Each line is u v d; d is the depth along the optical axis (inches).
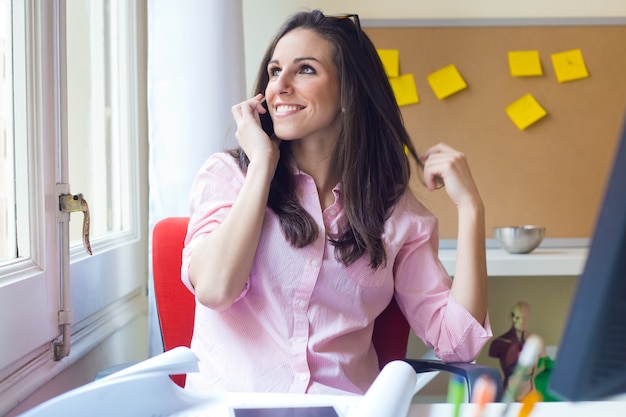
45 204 48.4
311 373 46.8
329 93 49.5
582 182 87.0
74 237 59.5
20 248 47.8
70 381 54.4
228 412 30.7
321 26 51.1
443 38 86.4
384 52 86.3
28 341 45.2
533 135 86.7
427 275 51.8
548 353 85.8
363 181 50.4
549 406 31.1
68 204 51.1
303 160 51.3
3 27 46.3
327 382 47.1
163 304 53.5
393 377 30.5
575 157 86.9
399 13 87.0
